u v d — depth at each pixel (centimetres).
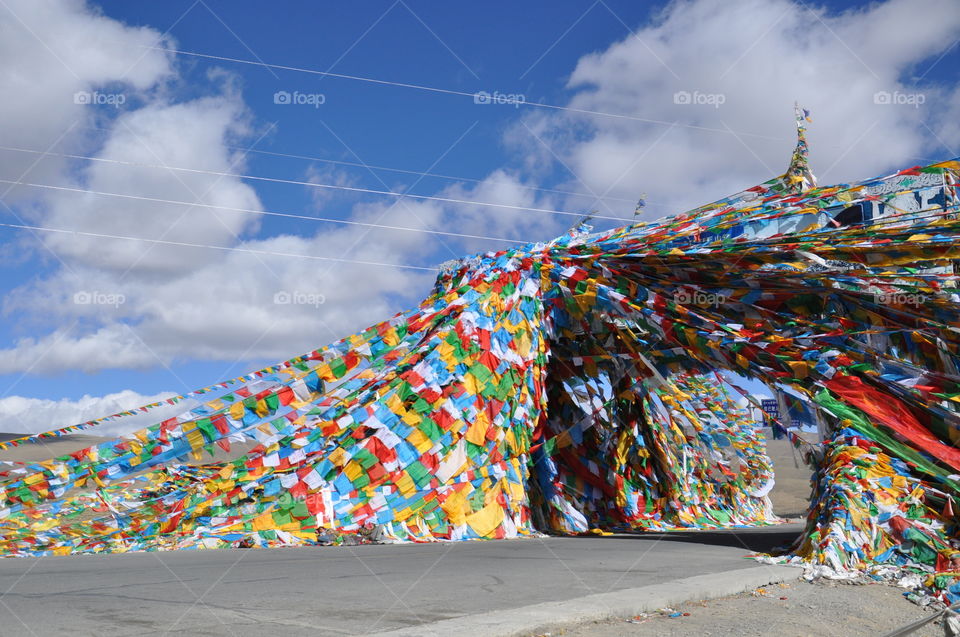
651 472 2184
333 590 676
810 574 928
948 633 589
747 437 2850
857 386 1343
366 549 1228
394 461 1548
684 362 1820
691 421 2489
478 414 1669
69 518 1412
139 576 776
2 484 1325
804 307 1625
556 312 1875
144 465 1402
